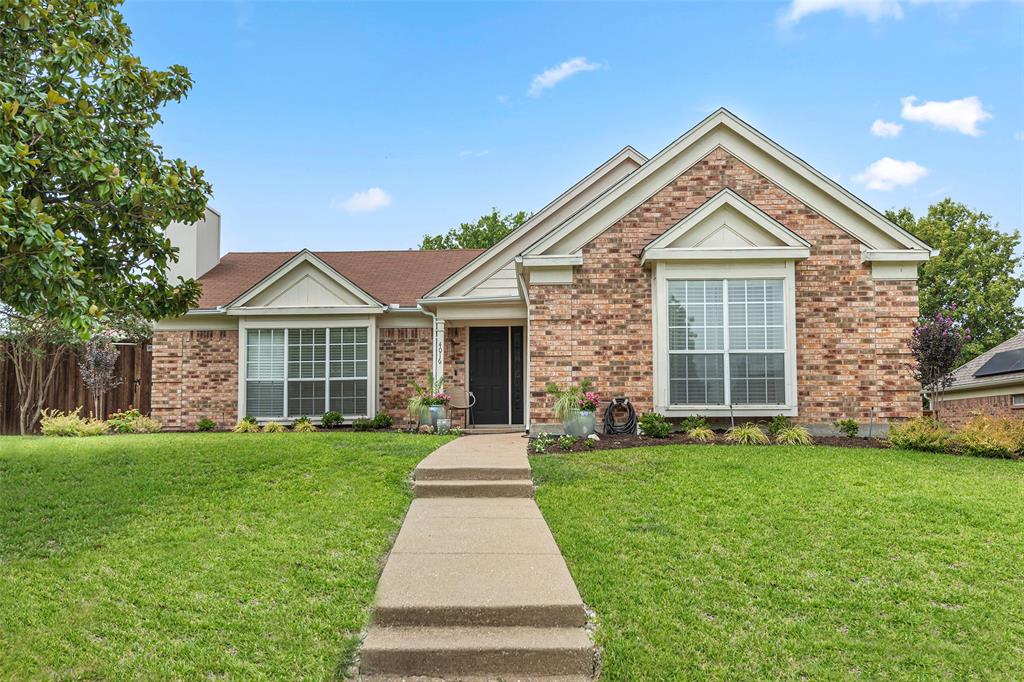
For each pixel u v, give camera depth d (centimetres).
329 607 509
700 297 1225
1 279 657
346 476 862
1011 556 611
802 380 1222
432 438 1238
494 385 1658
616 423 1233
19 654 439
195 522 688
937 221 3509
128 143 844
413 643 462
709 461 936
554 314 1254
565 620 495
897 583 562
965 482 836
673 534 664
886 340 1222
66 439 1252
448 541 643
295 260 1647
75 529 665
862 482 828
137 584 540
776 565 595
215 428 1661
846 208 1240
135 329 1727
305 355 1652
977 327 3375
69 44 750
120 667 429
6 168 620
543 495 802
